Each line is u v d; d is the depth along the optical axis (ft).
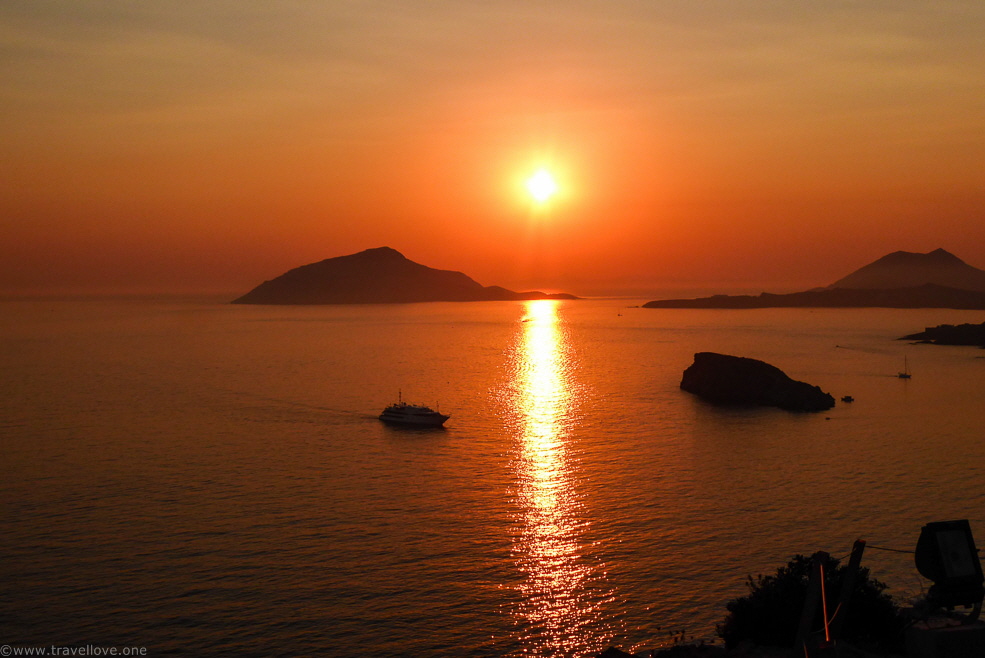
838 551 194.90
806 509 230.27
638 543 202.08
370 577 180.45
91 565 188.24
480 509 233.96
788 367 622.95
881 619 105.40
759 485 257.96
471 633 154.30
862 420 386.52
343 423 392.06
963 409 416.87
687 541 202.90
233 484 266.16
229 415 417.08
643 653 141.49
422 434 360.89
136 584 176.96
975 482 259.39
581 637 151.43
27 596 171.01
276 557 193.47
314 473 282.77
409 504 239.91
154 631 155.02
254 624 157.79
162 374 615.16
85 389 524.93
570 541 203.92
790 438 342.03
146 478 274.98
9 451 322.96
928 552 73.92
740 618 119.14
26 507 237.45
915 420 385.09
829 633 91.04
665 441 336.49
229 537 208.74
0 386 542.98
